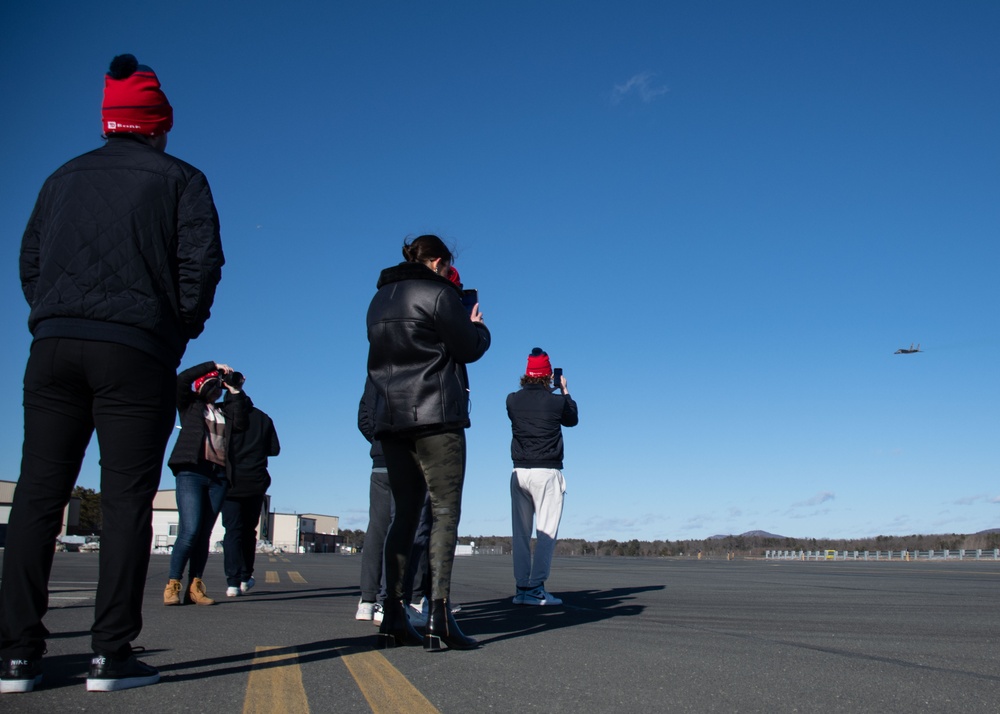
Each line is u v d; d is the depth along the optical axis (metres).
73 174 2.93
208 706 2.50
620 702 2.60
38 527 2.76
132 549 2.77
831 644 4.02
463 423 3.63
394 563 3.74
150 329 2.84
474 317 4.05
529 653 3.59
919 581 11.13
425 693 2.71
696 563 25.48
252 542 7.94
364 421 5.50
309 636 4.22
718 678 3.03
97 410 2.82
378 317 3.68
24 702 2.54
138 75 3.07
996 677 3.12
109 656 2.73
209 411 6.64
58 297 2.79
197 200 2.99
